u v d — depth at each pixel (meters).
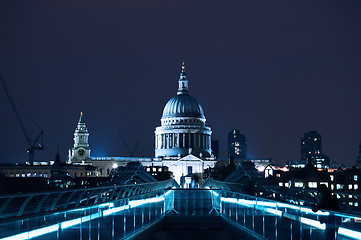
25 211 44.38
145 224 62.41
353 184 174.12
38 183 188.75
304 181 183.12
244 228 56.94
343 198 42.16
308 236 35.19
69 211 38.16
